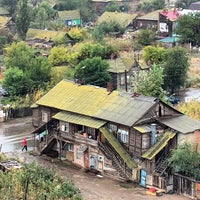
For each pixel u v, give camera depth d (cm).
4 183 7425
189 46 19288
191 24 19162
